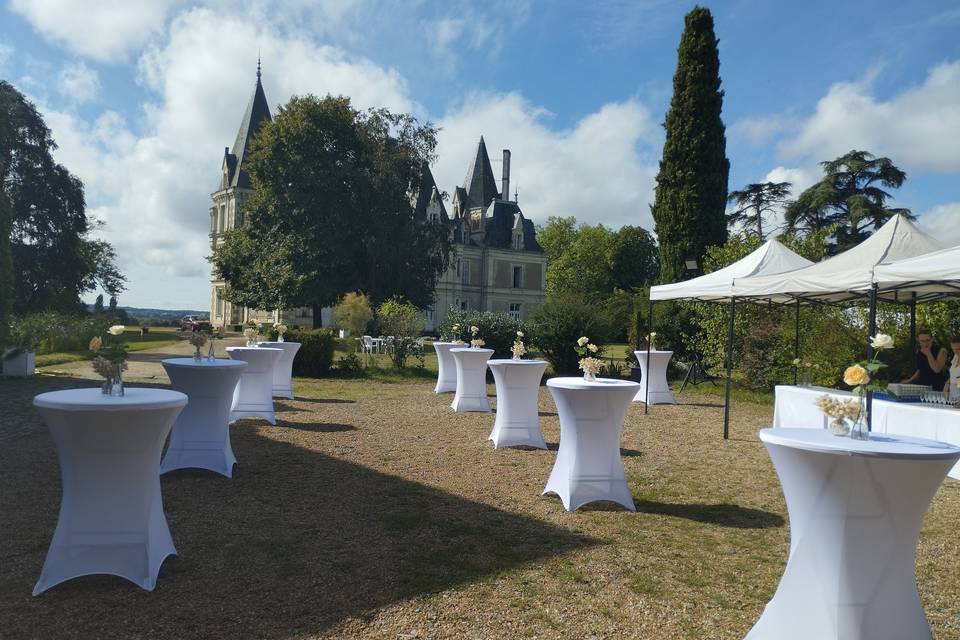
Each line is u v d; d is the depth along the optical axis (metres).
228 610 3.27
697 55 18.33
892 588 2.81
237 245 32.41
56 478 5.66
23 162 33.75
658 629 3.20
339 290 30.75
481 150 62.94
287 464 6.53
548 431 9.05
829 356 12.88
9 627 3.03
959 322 12.25
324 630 3.09
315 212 29.31
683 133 18.48
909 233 8.11
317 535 4.43
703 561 4.15
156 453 3.60
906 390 7.84
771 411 11.64
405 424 9.20
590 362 5.67
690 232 18.39
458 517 4.94
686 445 8.26
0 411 9.18
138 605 3.29
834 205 30.33
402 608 3.35
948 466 2.73
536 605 3.43
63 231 35.22
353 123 30.88
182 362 6.17
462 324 17.06
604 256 59.25
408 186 32.53
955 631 3.27
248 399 8.80
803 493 2.90
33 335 19.33
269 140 29.61
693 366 15.54
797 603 2.91
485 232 59.94
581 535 4.62
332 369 16.47
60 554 3.43
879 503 2.76
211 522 4.65
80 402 3.31
